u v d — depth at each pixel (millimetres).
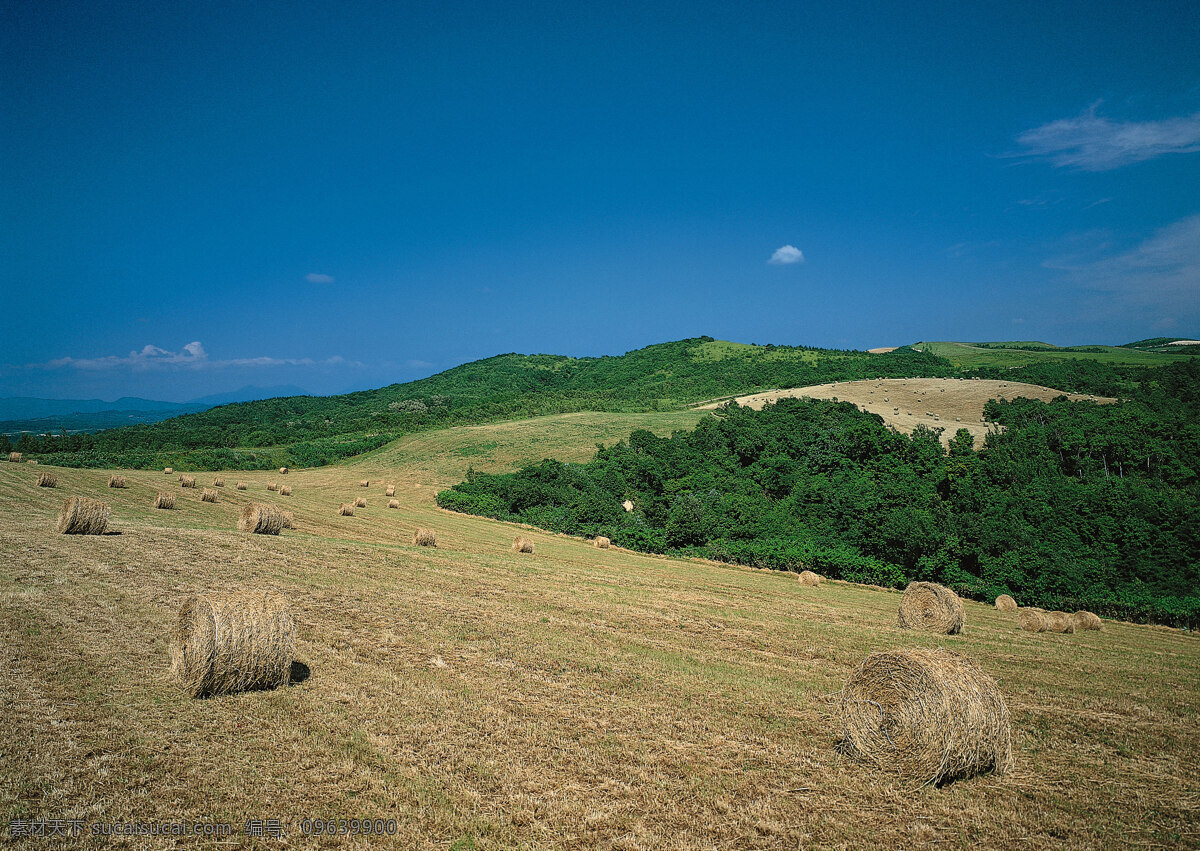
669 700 11438
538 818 7445
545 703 10891
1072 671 15734
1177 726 11648
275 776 7977
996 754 9117
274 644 10641
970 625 23719
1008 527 41469
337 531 33281
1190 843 7527
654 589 24094
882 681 9336
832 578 37781
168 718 9289
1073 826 7824
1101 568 39625
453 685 11391
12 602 13938
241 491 46719
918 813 8039
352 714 9867
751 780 8656
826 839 7348
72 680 10227
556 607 18672
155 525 26172
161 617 13742
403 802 7598
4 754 7918
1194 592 40500
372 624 14930
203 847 6551
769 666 14125
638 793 8117
